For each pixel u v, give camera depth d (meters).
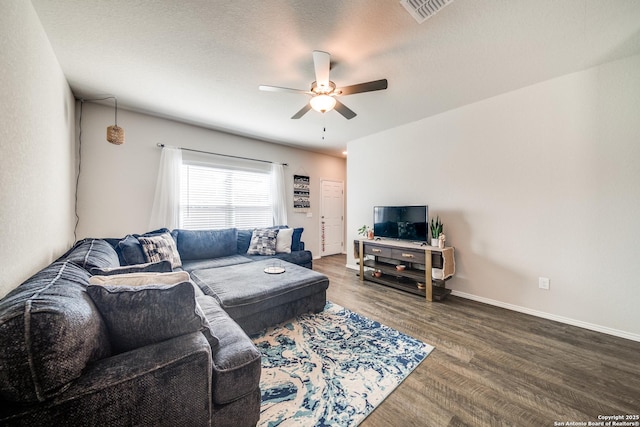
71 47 1.91
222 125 3.71
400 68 2.21
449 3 1.49
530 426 1.24
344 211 6.16
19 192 1.26
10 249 1.15
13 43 1.22
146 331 0.97
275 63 2.15
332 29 1.73
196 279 2.46
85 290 0.99
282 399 1.42
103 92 2.65
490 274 2.86
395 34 1.77
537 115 2.50
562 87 2.35
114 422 0.77
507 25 1.68
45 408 0.68
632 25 1.67
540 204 2.50
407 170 3.69
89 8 1.53
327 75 1.95
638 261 2.02
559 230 2.39
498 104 2.76
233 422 1.06
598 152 2.18
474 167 2.97
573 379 1.58
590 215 2.23
